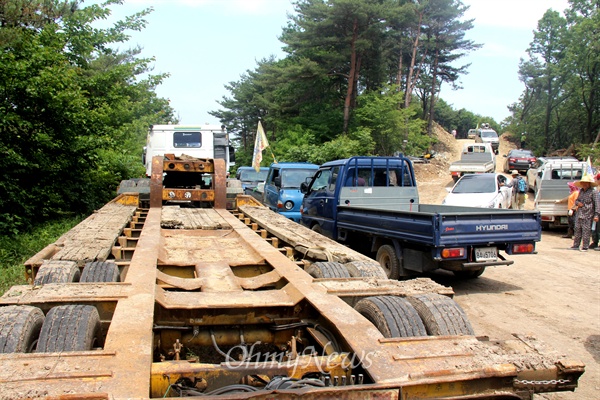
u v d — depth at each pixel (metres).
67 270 4.58
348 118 39.94
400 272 8.77
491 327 6.61
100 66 19.77
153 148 15.12
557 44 59.78
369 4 35.53
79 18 13.98
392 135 38.12
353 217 10.03
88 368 2.63
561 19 59.91
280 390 2.52
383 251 9.19
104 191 16.08
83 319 3.29
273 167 16.38
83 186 13.75
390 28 40.03
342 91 45.09
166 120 35.62
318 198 11.59
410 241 8.30
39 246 9.67
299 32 38.78
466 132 109.00
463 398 2.74
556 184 15.89
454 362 2.85
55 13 13.82
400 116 37.72
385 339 3.08
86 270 4.64
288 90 44.31
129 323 3.21
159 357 3.71
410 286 4.25
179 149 15.23
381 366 2.79
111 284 4.00
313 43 37.56
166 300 3.87
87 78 14.51
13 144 10.79
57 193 12.51
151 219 7.92
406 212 8.30
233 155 16.72
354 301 4.08
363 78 43.31
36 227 11.18
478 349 3.01
